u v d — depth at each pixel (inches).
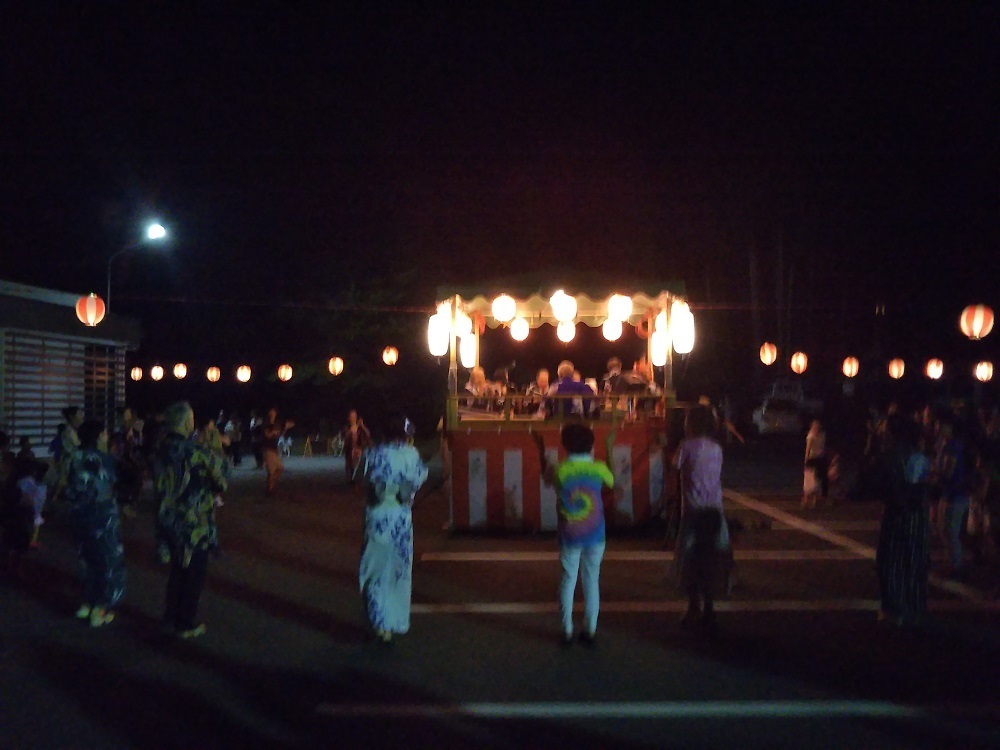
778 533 506.3
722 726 220.1
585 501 279.0
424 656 275.9
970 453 408.2
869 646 285.9
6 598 353.4
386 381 1384.1
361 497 706.2
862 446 1214.3
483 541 482.0
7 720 224.7
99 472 308.2
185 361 1465.3
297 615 323.9
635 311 583.5
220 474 295.9
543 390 571.8
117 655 277.4
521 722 223.1
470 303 524.7
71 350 892.0
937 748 207.5
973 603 342.3
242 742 211.5
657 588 368.2
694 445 305.6
